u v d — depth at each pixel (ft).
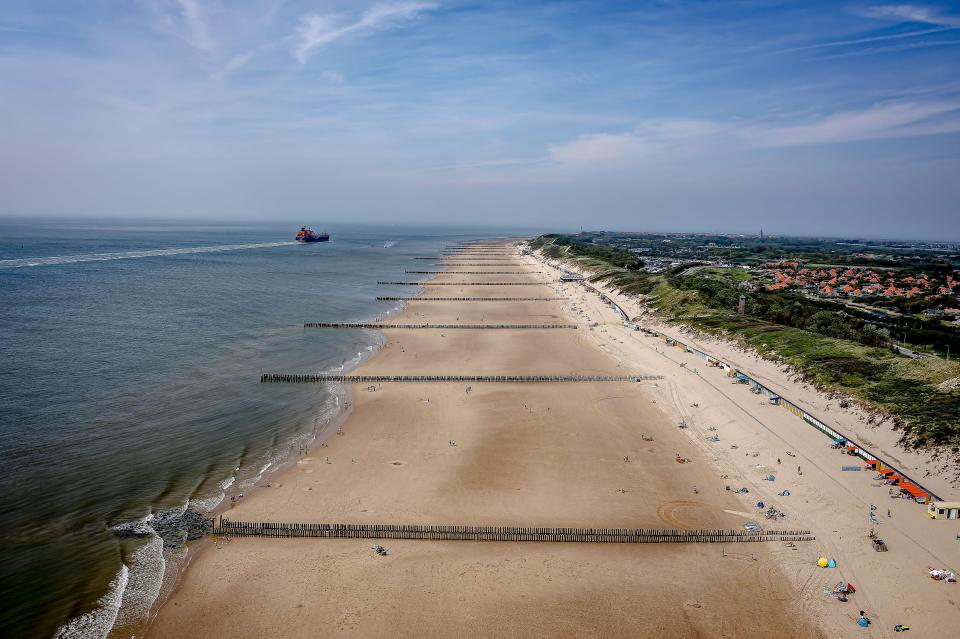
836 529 137.08
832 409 207.00
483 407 225.76
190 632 104.83
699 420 214.90
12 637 100.63
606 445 190.49
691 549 132.05
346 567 124.36
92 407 206.49
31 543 127.13
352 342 331.16
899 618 108.17
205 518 139.54
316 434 194.80
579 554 130.52
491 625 108.06
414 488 158.20
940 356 281.33
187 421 200.34
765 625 108.17
